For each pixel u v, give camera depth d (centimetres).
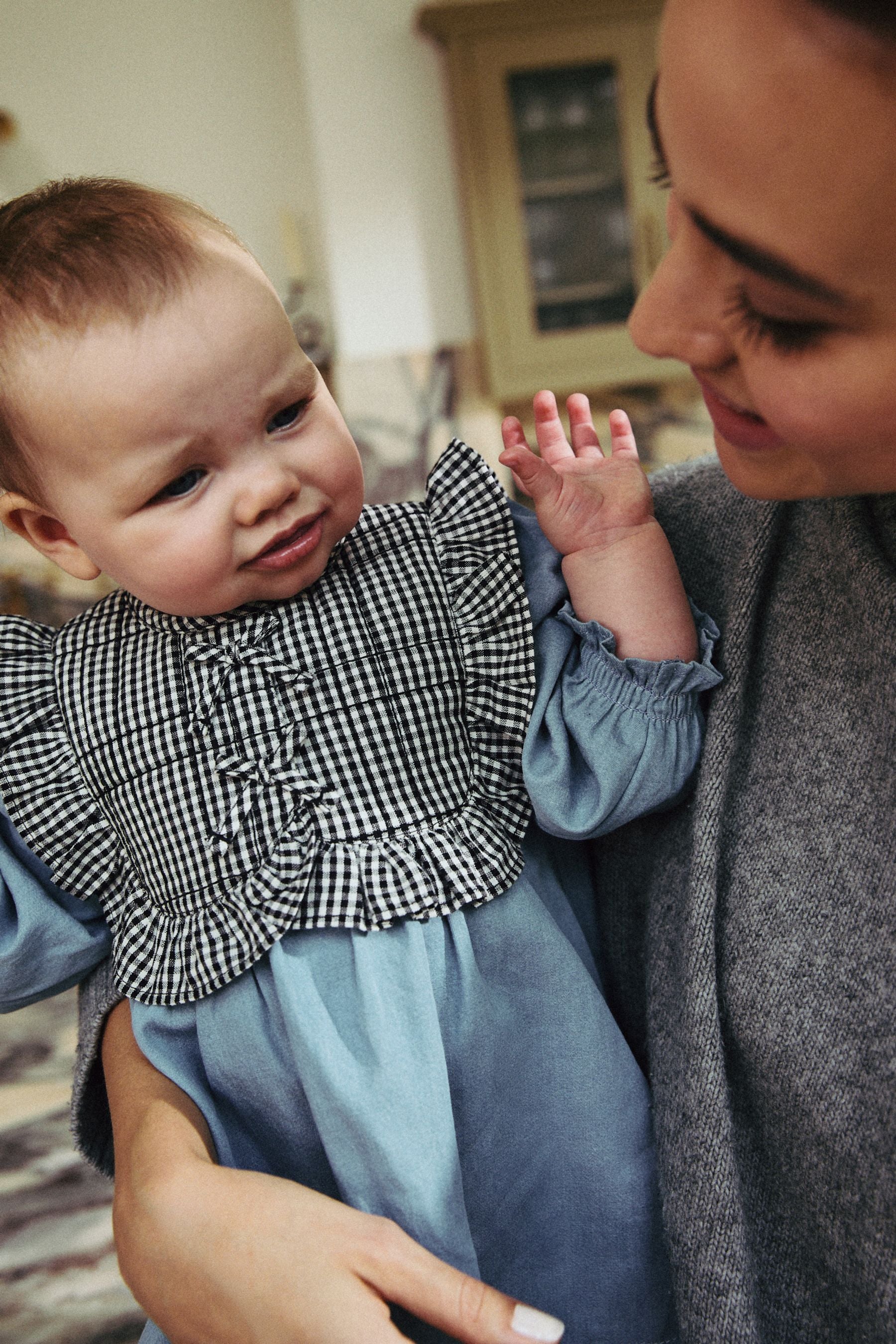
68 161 364
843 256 36
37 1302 138
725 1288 55
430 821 66
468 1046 63
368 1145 59
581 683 65
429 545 70
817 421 40
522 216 363
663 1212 60
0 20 356
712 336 42
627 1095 65
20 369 57
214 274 58
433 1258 52
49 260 58
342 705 66
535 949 66
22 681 70
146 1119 60
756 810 60
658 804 64
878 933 53
